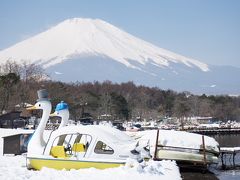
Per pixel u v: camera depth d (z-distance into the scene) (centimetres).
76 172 1548
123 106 11200
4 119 6328
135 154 1645
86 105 9662
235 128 9975
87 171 1559
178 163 1975
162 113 13150
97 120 9256
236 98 16025
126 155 1620
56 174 1520
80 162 1631
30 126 5944
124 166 1570
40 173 1552
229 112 14288
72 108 8938
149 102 13988
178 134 2022
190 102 13612
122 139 1703
